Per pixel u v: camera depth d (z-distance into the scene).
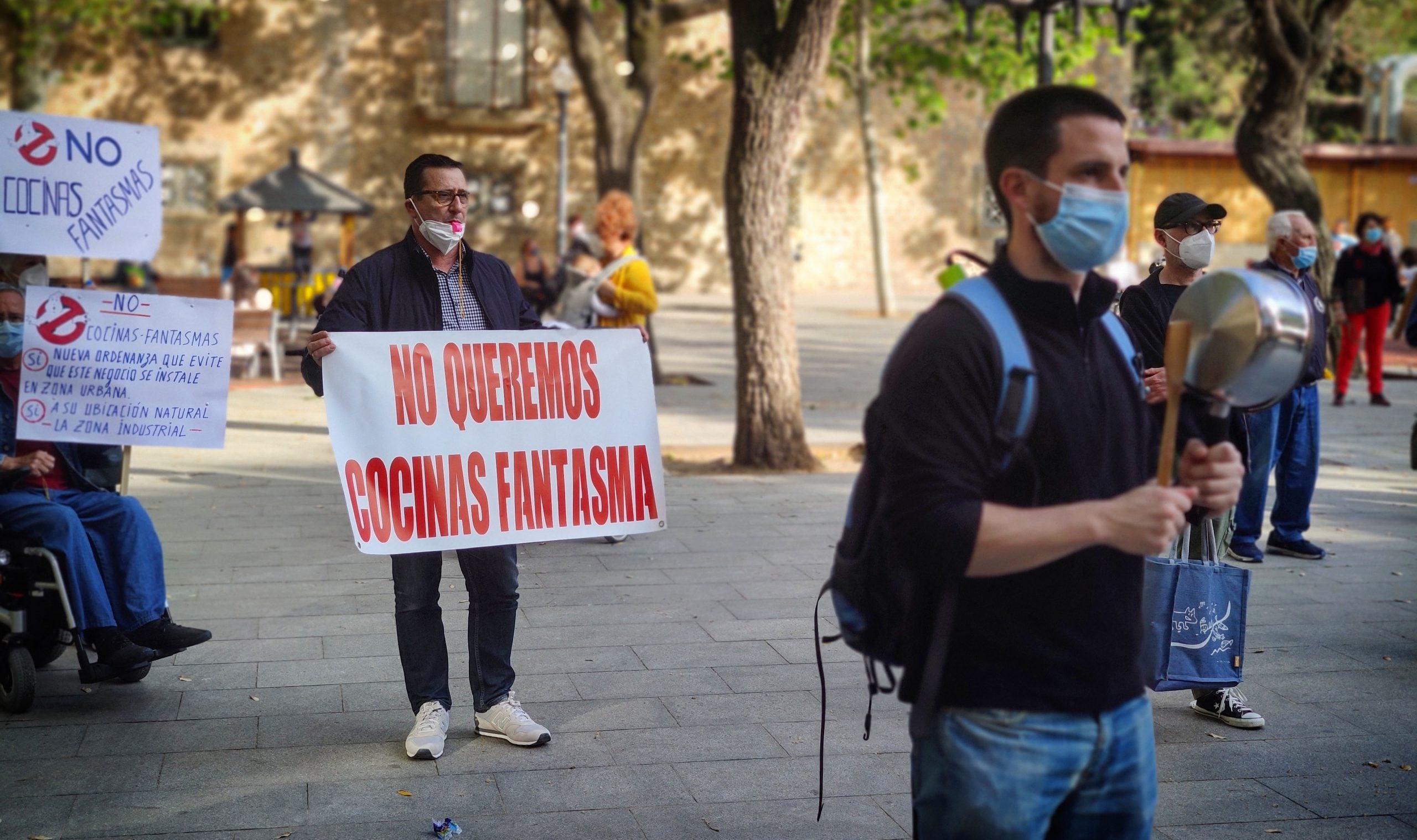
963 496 2.03
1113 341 2.32
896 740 4.57
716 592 6.53
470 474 4.48
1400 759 4.46
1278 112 15.33
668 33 32.44
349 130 31.64
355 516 4.34
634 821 3.88
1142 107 39.84
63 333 4.91
